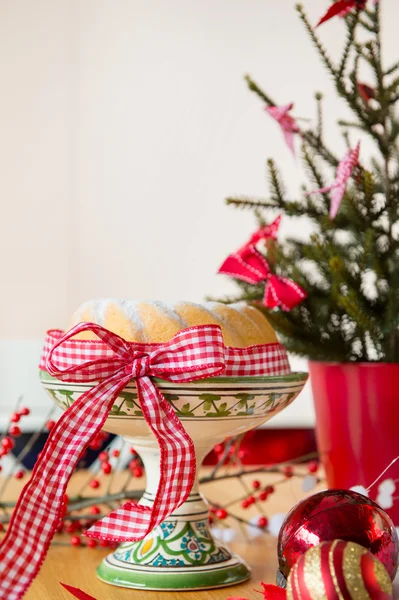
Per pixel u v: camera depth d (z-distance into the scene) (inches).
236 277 61.6
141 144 113.3
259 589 49.6
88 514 59.8
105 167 113.0
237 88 112.1
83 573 51.9
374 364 57.0
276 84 111.8
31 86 112.2
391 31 108.6
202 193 112.5
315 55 110.7
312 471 61.9
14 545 44.6
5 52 111.6
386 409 56.8
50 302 112.7
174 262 112.9
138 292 113.2
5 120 111.8
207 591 49.3
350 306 56.9
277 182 60.9
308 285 60.9
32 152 112.3
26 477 78.3
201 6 112.1
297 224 112.5
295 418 106.0
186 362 46.5
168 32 112.6
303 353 60.5
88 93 112.9
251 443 102.1
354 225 59.5
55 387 48.5
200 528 51.4
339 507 45.8
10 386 100.2
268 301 58.2
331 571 41.9
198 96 112.7
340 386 57.9
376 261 58.4
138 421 48.0
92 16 112.7
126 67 112.8
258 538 58.9
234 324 49.1
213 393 47.2
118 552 51.4
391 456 56.9
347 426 57.7
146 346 47.4
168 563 49.8
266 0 111.7
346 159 55.7
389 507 55.3
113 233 113.3
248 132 112.0
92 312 48.5
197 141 112.5
